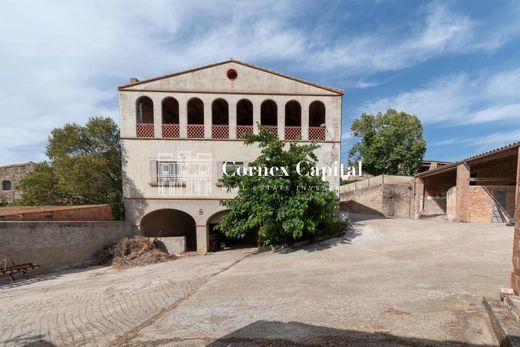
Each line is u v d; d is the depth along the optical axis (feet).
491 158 41.04
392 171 97.45
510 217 45.37
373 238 36.29
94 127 57.36
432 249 28.89
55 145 56.75
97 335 14.80
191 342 12.14
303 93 46.32
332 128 46.24
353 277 21.38
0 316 20.13
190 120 59.00
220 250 48.52
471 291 16.31
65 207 41.86
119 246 41.09
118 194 53.72
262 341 11.78
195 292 20.48
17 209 39.68
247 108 54.70
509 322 11.18
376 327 12.51
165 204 45.47
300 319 13.96
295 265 27.53
